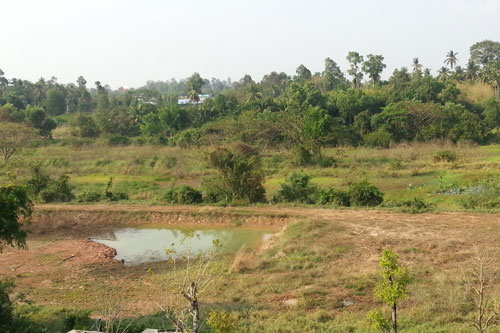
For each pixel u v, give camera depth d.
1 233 12.00
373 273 14.26
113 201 27.52
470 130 51.34
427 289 12.77
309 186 27.92
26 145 53.66
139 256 18.86
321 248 17.27
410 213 22.47
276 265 16.05
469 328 10.09
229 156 27.56
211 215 24.06
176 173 36.22
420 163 36.41
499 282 13.07
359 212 23.22
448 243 17.28
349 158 40.72
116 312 9.80
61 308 12.56
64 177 29.30
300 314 11.74
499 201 23.44
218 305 12.57
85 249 19.52
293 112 54.62
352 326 10.60
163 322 11.21
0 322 10.61
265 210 24.27
